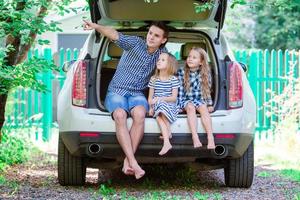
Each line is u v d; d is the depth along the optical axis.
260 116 15.01
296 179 9.16
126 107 7.42
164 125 7.32
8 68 8.13
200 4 8.27
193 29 8.05
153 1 7.83
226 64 7.69
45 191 7.86
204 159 8.15
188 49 8.48
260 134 14.89
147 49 7.62
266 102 14.09
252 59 15.11
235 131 7.50
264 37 28.55
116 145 7.44
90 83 7.57
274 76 15.12
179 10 8.33
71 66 8.33
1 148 10.73
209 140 7.36
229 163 8.08
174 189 8.19
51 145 13.69
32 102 14.67
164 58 7.46
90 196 7.54
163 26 7.57
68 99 7.59
